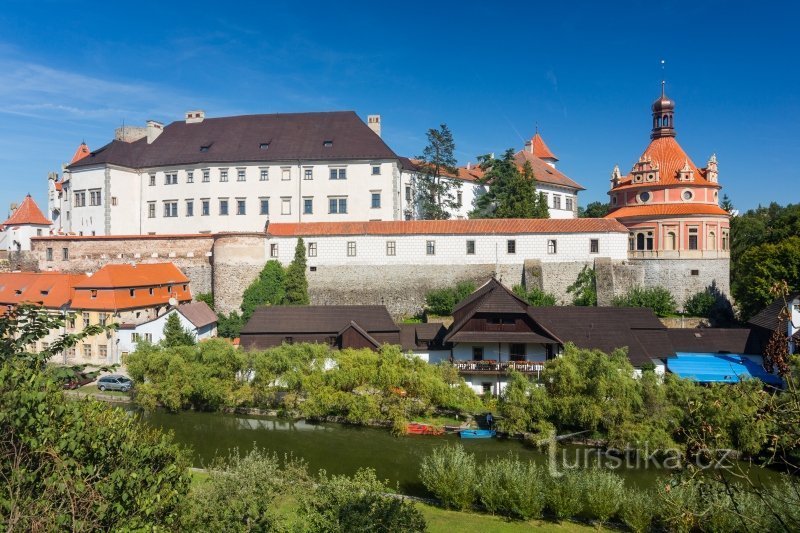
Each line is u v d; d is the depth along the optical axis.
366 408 40.97
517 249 63.88
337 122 81.12
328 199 76.06
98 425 15.30
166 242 69.69
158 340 56.31
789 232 67.31
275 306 55.78
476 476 29.55
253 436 40.44
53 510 12.67
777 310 48.75
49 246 72.44
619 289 63.62
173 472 15.93
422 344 51.75
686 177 69.31
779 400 14.08
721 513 20.34
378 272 64.50
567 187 95.12
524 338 45.81
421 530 20.97
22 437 12.46
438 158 81.38
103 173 78.12
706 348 49.56
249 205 76.81
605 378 37.00
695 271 64.69
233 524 19.20
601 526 27.38
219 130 82.62
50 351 15.02
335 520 20.09
